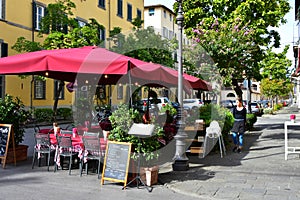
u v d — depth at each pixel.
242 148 12.10
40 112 20.81
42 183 7.39
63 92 25.09
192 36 14.58
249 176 7.92
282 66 32.28
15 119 9.62
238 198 6.28
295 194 6.47
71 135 8.61
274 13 14.84
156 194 6.66
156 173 7.43
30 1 22.61
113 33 19.03
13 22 21.27
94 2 29.03
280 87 44.06
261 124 22.78
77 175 8.14
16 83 21.28
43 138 8.70
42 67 7.98
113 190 6.91
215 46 13.44
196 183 7.34
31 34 22.69
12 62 8.30
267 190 6.75
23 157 9.84
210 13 15.98
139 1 37.50
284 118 29.58
